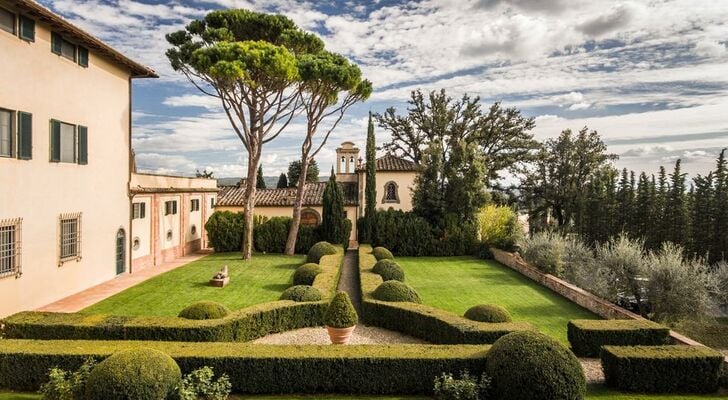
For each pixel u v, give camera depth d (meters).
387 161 33.47
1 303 11.87
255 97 21.91
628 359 8.30
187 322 10.02
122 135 18.36
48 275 13.80
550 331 12.33
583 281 16.72
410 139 39.12
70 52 14.80
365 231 27.92
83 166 15.61
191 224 26.69
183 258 24.25
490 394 7.58
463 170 28.66
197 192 27.39
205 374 7.46
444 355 8.17
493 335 10.04
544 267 19.30
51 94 13.80
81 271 15.64
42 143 13.42
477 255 27.09
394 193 32.28
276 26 22.20
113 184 17.73
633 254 14.56
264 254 25.94
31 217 12.98
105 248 17.25
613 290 14.41
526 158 36.88
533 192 36.78
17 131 12.33
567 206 35.03
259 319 11.52
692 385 8.32
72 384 6.96
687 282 13.23
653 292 13.69
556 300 15.91
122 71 18.25
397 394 8.09
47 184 13.67
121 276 18.52
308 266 16.59
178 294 15.62
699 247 22.83
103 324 9.66
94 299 14.65
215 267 21.14
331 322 10.33
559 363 7.12
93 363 7.67
